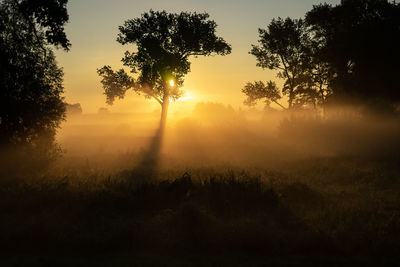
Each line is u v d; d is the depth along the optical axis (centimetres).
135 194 974
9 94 1520
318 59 4281
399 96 3422
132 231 678
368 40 3553
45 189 975
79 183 1086
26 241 647
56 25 1684
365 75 3653
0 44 1524
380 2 3859
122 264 550
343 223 740
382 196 1028
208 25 4216
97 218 774
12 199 871
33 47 1644
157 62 4153
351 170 1465
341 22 4134
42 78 1631
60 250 618
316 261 568
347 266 549
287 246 628
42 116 1582
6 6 1595
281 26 4484
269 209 856
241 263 559
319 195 1029
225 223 730
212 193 959
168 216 749
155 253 607
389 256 593
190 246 629
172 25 4244
